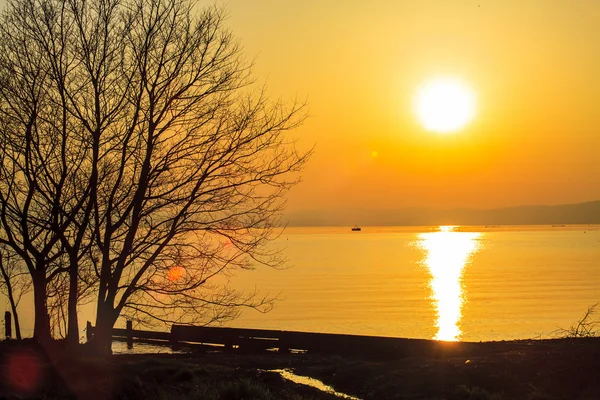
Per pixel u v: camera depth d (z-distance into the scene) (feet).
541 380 45.32
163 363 45.88
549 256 401.90
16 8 51.08
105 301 52.29
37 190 50.57
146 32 53.06
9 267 56.70
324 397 42.42
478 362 50.96
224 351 75.20
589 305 153.48
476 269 305.32
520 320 129.59
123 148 51.88
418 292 198.18
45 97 50.96
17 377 36.17
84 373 39.58
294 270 312.71
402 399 44.27
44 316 52.06
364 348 66.08
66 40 51.34
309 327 122.11
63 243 50.65
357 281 244.83
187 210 52.85
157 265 53.31
